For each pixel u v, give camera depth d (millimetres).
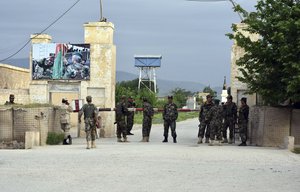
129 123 31422
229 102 25266
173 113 25156
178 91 115812
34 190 10367
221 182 11602
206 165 14531
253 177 12422
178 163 14867
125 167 13836
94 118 19969
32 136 20531
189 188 10758
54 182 11359
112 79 31828
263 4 22859
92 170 13234
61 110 23609
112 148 19828
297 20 21141
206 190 10555
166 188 10719
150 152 17844
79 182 11375
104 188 10641
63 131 23578
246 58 23078
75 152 17938
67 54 31516
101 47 31281
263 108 23125
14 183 11203
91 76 31312
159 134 33312
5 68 32281
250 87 23328
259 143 23219
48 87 31750
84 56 31391
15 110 21250
